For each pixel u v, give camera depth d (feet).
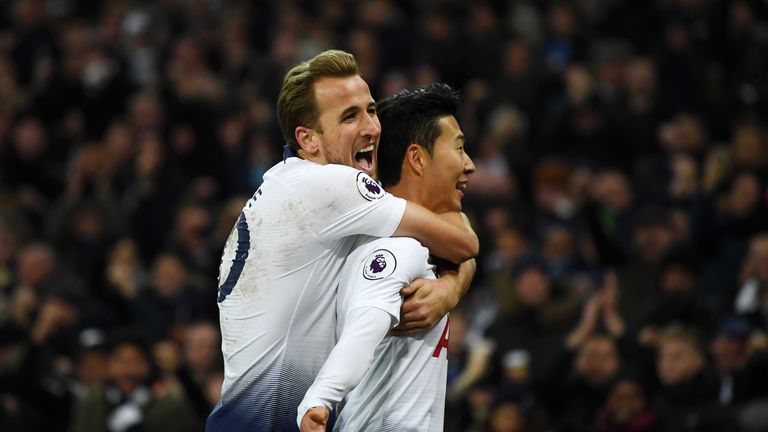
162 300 55.11
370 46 71.46
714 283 52.54
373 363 21.90
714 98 65.51
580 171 58.49
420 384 21.66
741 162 55.98
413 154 22.43
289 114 21.83
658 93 65.10
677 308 46.50
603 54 71.67
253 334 21.50
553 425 43.19
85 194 65.62
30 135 70.69
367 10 75.77
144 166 65.00
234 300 21.76
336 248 21.45
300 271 21.31
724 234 53.42
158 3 83.87
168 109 68.54
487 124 67.21
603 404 42.60
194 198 61.72
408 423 21.48
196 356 45.80
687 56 66.03
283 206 21.39
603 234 48.75
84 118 74.02
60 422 46.60
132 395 44.19
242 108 70.59
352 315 20.54
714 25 69.00
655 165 59.31
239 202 58.08
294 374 21.45
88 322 52.42
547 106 67.26
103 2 86.99
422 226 21.29
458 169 22.38
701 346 43.39
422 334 21.72
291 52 72.49
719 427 40.29
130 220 64.39
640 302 47.91
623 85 66.44
